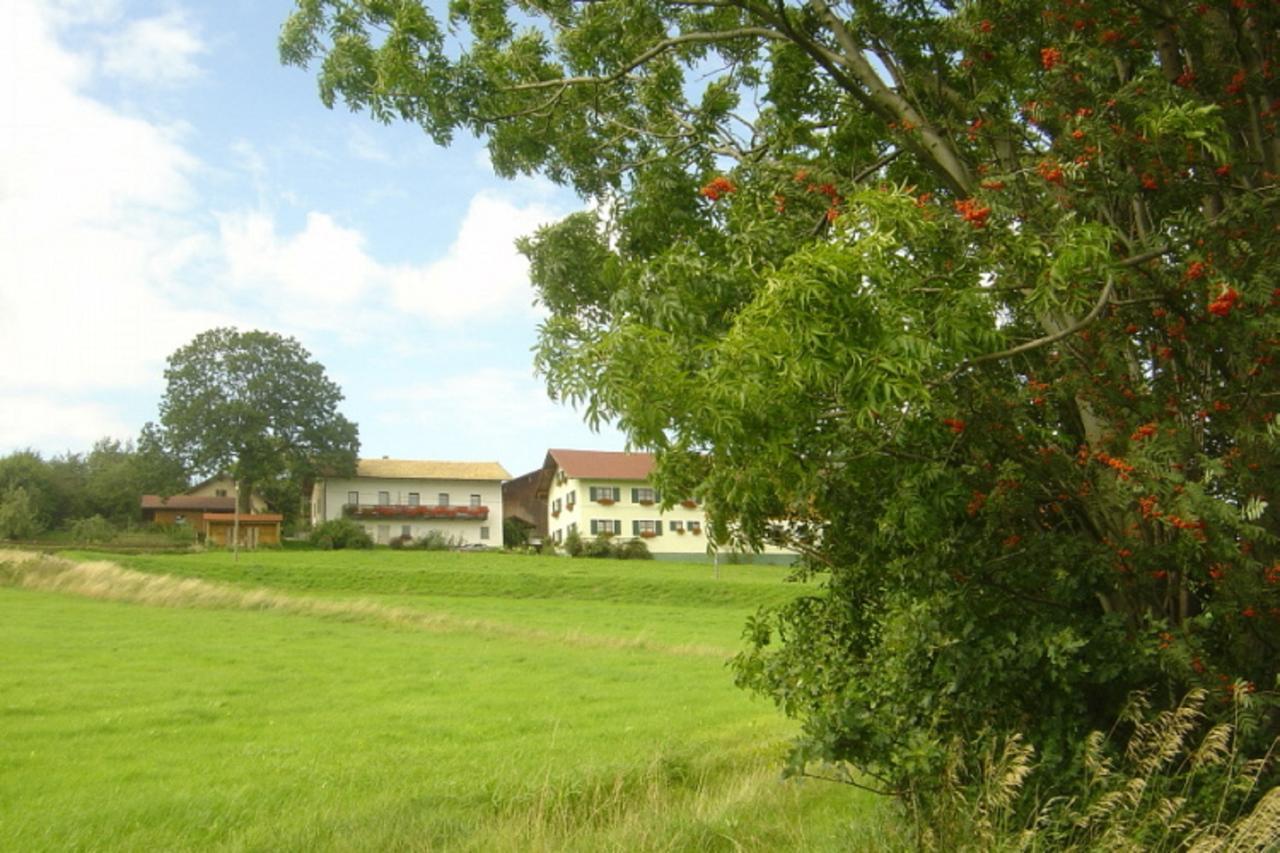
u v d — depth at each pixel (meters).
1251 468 6.73
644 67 11.39
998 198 7.15
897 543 7.86
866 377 5.25
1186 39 7.74
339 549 83.44
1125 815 6.52
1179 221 6.96
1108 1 7.62
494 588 57.53
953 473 7.24
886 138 10.32
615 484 85.44
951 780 6.97
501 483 97.62
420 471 95.75
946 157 9.00
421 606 48.81
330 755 15.63
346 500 93.19
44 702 20.30
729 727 18.17
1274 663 7.26
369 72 10.09
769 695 9.38
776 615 9.52
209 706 20.25
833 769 10.38
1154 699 7.55
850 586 8.69
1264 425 6.76
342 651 30.66
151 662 26.83
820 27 10.48
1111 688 7.64
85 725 18.00
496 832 10.07
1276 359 6.73
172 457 85.62
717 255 8.32
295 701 21.33
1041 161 7.50
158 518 97.69
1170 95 7.26
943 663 7.56
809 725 7.84
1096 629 7.30
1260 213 6.84
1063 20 7.94
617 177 11.62
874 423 6.19
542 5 11.31
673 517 85.88
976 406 7.26
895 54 9.73
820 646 8.99
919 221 6.10
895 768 7.39
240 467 84.19
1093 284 6.87
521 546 90.44
